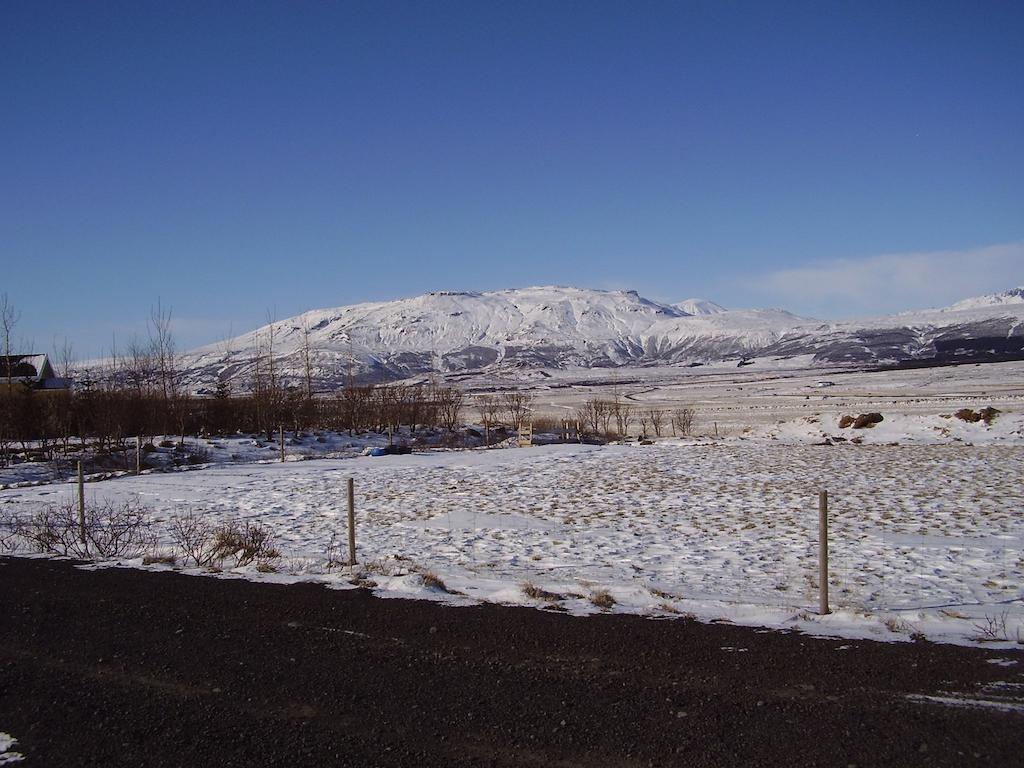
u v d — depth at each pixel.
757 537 13.76
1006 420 35.31
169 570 11.16
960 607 8.75
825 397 79.62
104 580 10.51
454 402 59.00
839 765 4.78
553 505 18.52
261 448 38.69
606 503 18.66
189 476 26.94
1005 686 5.98
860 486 20.38
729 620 8.02
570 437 49.56
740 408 70.88
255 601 9.15
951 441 33.50
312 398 50.44
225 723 5.68
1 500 20.84
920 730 5.22
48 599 9.50
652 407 79.88
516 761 4.97
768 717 5.50
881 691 5.92
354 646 7.36
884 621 7.86
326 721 5.67
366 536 14.66
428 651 7.16
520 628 7.79
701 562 11.67
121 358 48.41
